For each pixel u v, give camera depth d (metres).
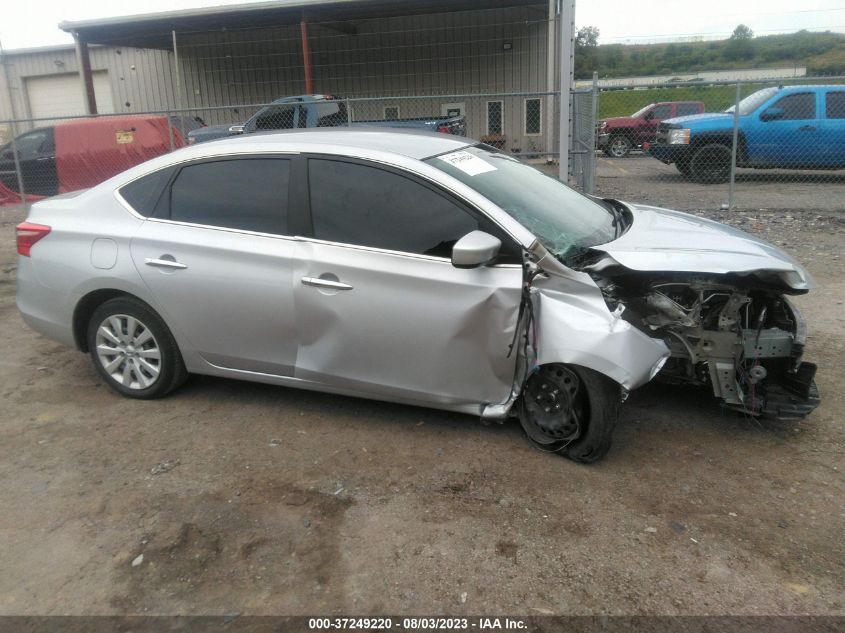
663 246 3.59
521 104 22.06
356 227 3.63
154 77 25.48
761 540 2.90
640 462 3.51
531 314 3.38
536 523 3.03
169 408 4.21
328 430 3.90
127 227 4.08
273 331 3.82
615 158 20.25
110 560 2.86
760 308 3.75
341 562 2.81
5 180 13.27
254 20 21.23
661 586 2.65
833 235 8.86
